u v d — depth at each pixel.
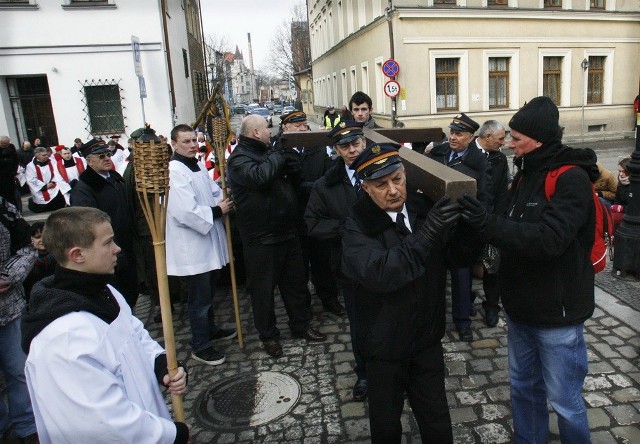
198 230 3.75
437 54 17.17
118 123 13.27
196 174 3.99
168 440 1.73
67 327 1.59
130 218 4.18
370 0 20.02
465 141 4.00
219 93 4.36
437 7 16.72
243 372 3.80
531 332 2.34
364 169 2.13
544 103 2.16
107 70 12.94
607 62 19.50
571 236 2.04
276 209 3.77
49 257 3.61
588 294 2.21
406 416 3.08
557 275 2.17
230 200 4.08
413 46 16.92
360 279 2.16
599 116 19.78
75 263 1.71
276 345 3.98
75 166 10.25
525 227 2.04
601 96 19.97
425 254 2.02
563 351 2.22
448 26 17.05
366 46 21.03
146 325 4.84
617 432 2.80
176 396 2.11
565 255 2.16
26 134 13.05
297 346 4.14
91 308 1.68
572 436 2.29
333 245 3.45
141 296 5.65
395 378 2.29
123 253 4.05
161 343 4.41
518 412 2.52
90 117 13.12
